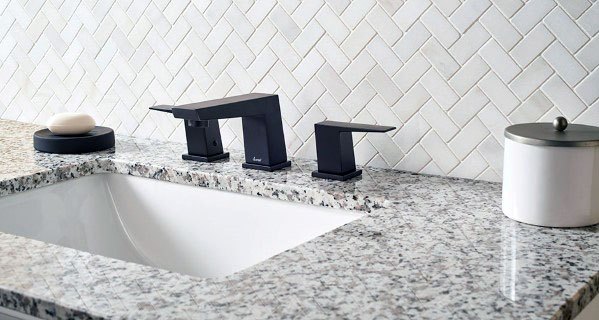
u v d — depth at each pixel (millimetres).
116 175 2121
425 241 1450
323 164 1895
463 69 1829
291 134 2119
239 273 1296
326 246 1428
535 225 1535
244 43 2146
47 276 1289
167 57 2297
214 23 2186
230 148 2242
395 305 1164
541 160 1491
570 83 1708
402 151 1952
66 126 2189
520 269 1308
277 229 1868
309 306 1161
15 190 1890
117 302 1179
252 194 1885
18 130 2510
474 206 1669
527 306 1161
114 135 2318
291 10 2047
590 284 1253
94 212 2115
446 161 1897
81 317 1157
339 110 2027
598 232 1494
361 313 1137
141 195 2086
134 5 2324
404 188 1807
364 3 1931
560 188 1492
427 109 1896
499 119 1809
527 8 1725
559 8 1689
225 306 1162
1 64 2670
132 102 2400
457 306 1160
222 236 1960
